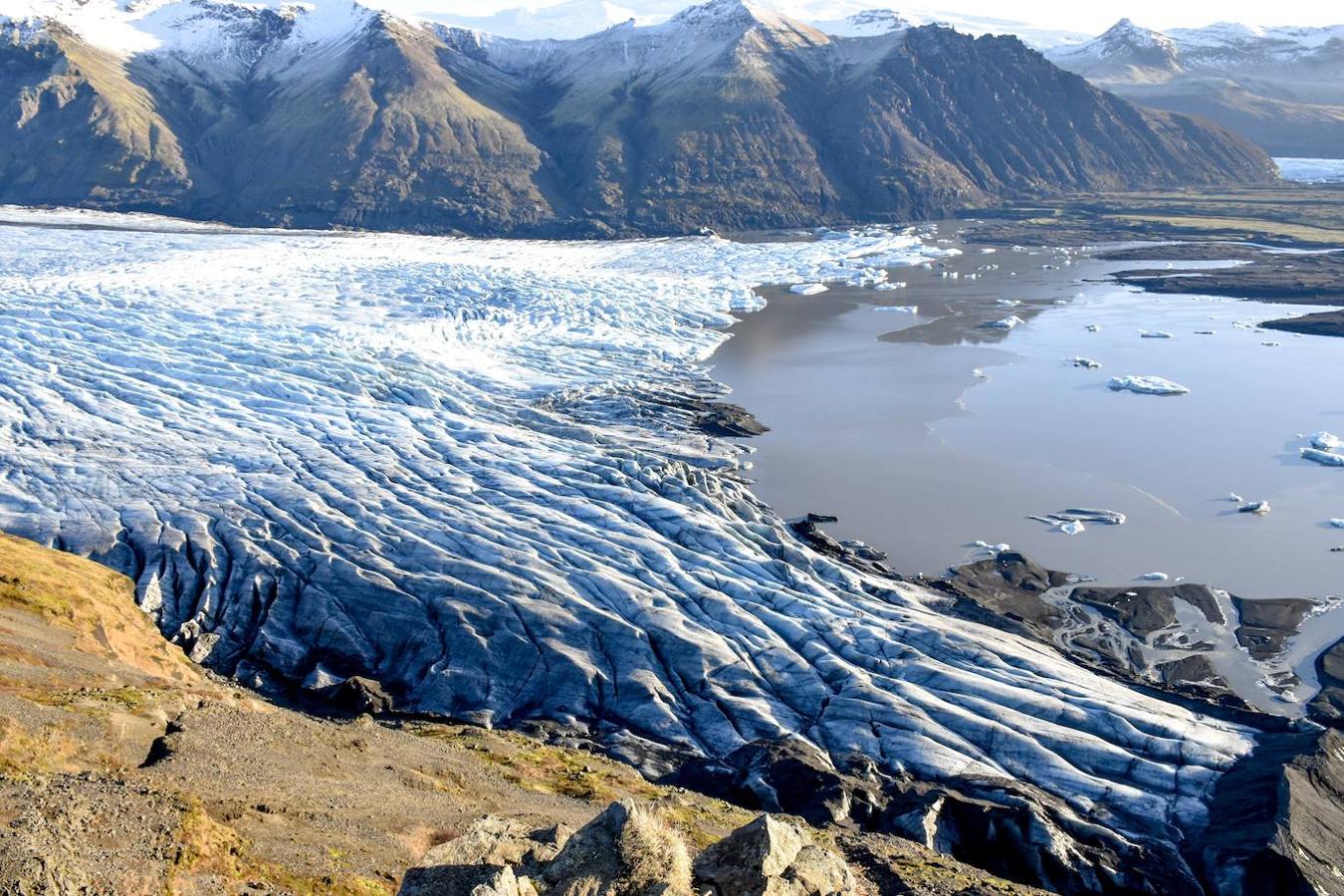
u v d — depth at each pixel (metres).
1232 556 91.81
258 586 82.00
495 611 78.19
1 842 28.20
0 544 67.31
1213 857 55.00
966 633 76.62
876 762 64.31
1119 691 70.69
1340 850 54.81
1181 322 180.62
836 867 33.31
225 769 39.22
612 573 83.69
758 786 59.88
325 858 34.31
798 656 74.75
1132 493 105.50
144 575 82.50
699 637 76.12
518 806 44.62
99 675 48.09
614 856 30.91
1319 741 63.62
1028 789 60.91
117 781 34.31
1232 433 122.69
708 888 31.20
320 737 45.91
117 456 102.94
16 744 35.69
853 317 189.38
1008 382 144.62
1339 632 79.81
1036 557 92.19
